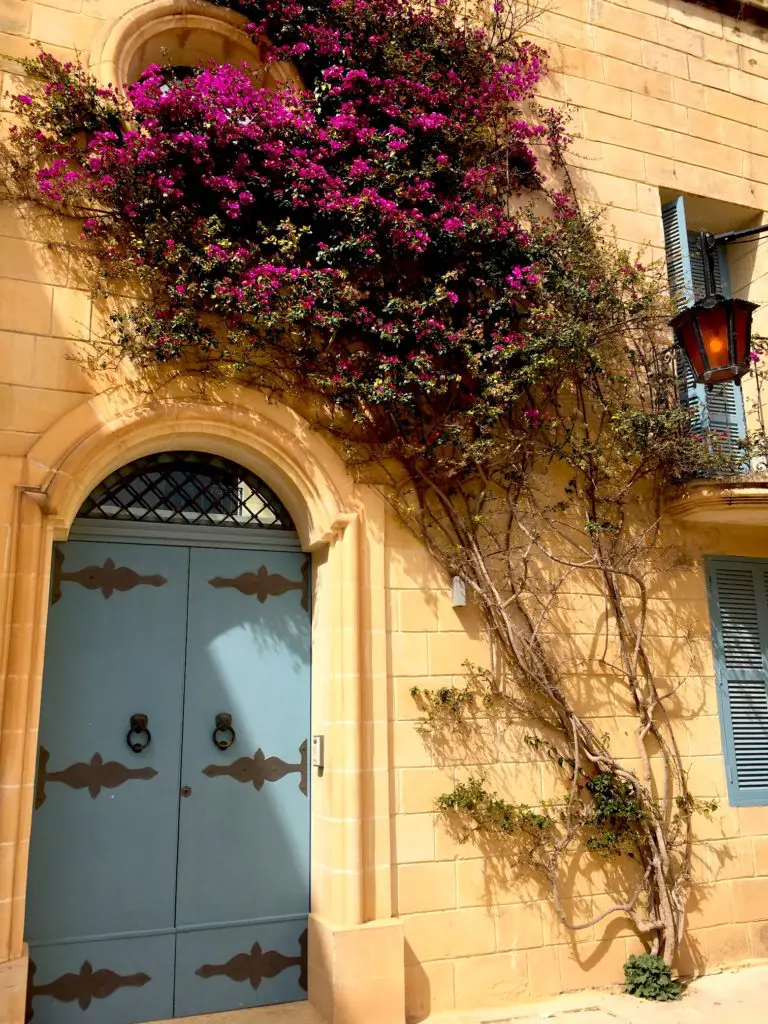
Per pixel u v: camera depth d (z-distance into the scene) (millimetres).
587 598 5391
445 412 4973
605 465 5496
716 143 6707
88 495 4547
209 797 4520
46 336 4266
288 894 4590
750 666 5895
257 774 4656
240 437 4602
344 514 4719
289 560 5004
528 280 5223
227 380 4598
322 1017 4234
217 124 4590
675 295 6242
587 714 5199
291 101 4871
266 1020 4211
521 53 5820
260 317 4469
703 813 5352
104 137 4422
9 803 3711
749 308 4590
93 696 4391
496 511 5176
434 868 4590
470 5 6004
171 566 4711
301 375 4758
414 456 4930
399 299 4785
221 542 4840
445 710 4789
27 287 4273
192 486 4887
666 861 5051
